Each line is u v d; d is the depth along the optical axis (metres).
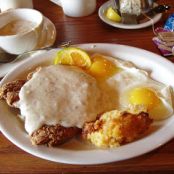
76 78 0.38
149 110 0.36
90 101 0.36
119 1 0.52
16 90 0.38
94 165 0.32
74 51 0.43
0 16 0.49
